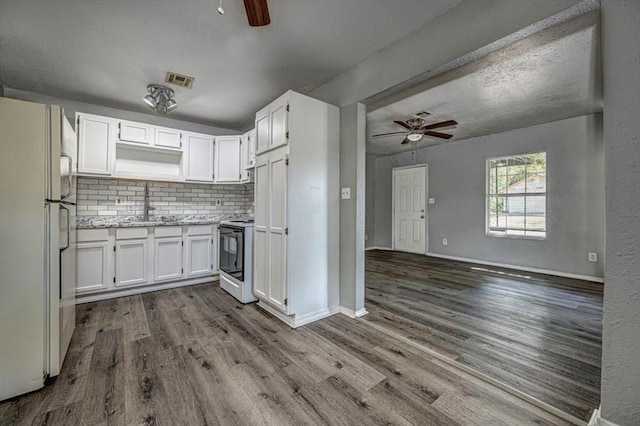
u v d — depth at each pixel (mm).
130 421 1409
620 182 1226
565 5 1465
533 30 1625
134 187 3891
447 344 2166
